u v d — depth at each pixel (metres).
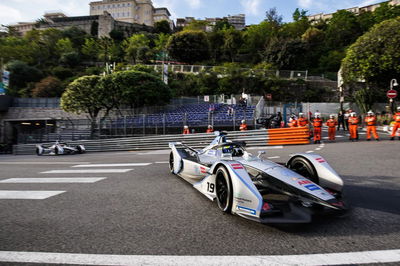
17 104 38.75
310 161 3.93
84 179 6.15
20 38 79.38
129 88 29.14
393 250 2.33
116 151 17.89
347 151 9.01
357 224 2.95
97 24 99.00
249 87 40.06
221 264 2.13
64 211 3.73
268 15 80.44
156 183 5.45
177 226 3.03
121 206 3.89
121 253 2.38
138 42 76.06
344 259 2.18
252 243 2.52
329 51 59.19
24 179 6.50
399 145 9.78
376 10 68.50
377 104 25.55
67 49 74.25
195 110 28.00
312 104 31.36
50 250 2.49
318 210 3.01
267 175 3.63
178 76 45.47
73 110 30.17
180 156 5.87
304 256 2.24
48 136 26.09
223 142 5.43
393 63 18.88
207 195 3.91
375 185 4.63
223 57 67.31
